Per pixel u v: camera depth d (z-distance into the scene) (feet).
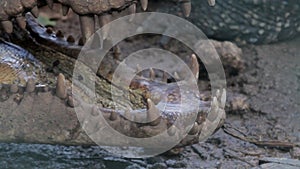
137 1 19.63
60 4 19.61
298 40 36.01
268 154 25.80
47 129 19.90
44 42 24.73
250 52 34.91
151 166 24.20
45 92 19.92
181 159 24.94
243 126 28.27
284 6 33.94
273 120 28.81
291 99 30.40
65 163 24.20
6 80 22.76
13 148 24.97
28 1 19.52
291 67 33.12
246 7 34.32
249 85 31.60
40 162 24.20
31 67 23.66
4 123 19.99
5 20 20.03
